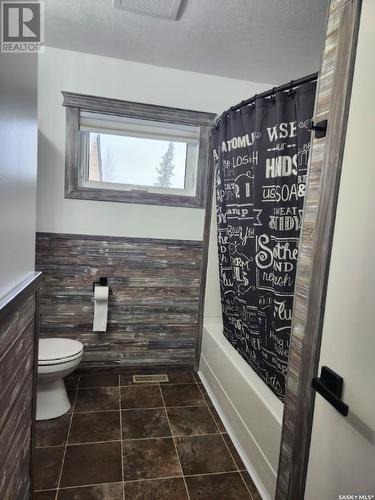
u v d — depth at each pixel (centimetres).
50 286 239
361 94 90
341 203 98
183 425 199
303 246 119
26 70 92
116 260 247
